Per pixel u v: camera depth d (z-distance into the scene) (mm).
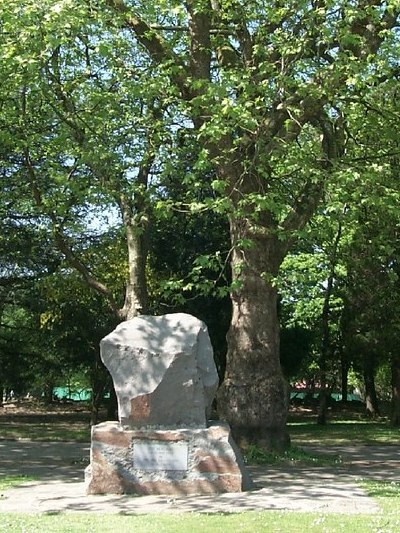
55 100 16969
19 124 16906
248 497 10828
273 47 15836
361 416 39625
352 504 10266
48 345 31547
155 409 11461
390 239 19797
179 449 11320
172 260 26797
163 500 10750
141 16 16781
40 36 14109
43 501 10844
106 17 15227
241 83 14203
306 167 14875
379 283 28031
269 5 15734
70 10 13844
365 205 15406
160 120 17031
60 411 40719
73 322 28703
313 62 15352
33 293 29938
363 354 30219
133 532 8266
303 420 36625
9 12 13953
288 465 15055
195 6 15812
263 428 16094
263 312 16500
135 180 17750
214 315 27266
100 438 11500
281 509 9828
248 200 14031
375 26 16172
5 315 34750
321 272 28922
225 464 11289
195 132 16359
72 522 9000
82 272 17812
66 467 15484
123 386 11570
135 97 16906
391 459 17016
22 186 20594
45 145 17562
